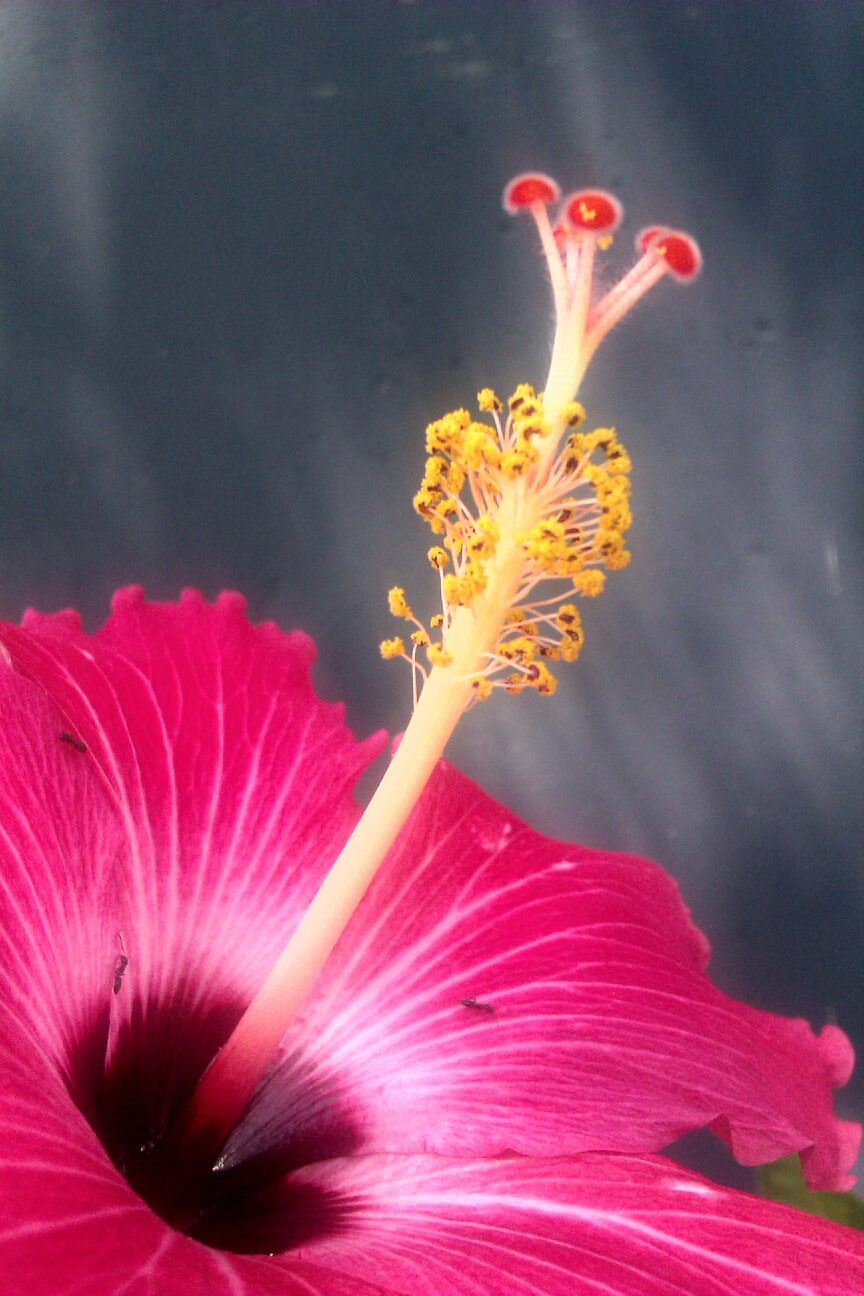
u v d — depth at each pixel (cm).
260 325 29
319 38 29
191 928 18
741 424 29
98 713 18
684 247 17
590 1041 17
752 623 29
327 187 29
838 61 29
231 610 20
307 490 29
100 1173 15
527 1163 17
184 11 29
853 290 29
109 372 29
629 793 29
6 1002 16
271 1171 17
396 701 30
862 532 29
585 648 29
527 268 29
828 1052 19
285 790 19
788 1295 15
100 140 29
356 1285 14
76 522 29
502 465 16
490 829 19
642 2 29
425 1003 18
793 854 29
